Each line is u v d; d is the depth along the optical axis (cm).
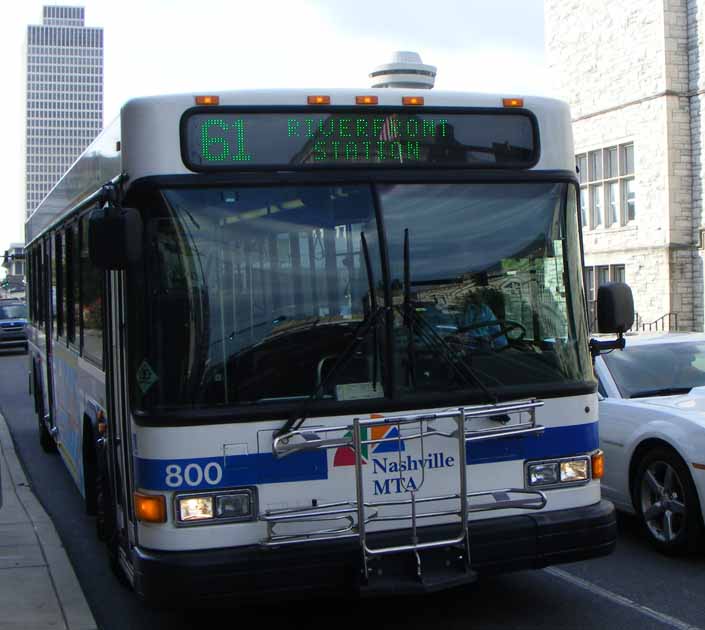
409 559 497
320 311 510
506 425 523
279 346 503
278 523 489
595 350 577
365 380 509
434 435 512
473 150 544
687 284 2655
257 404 496
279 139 518
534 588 640
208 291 500
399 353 514
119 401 566
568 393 539
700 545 681
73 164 820
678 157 2645
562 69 3066
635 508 735
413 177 530
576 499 539
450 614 593
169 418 486
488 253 537
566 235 555
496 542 511
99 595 665
